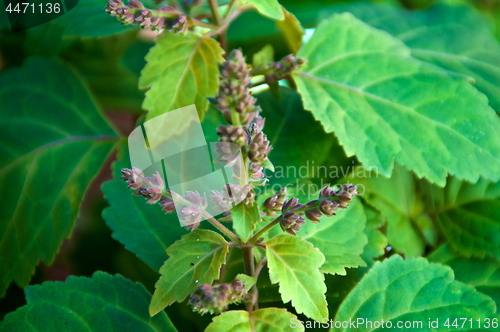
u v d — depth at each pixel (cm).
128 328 51
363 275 54
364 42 57
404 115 55
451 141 55
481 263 57
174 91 53
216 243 49
